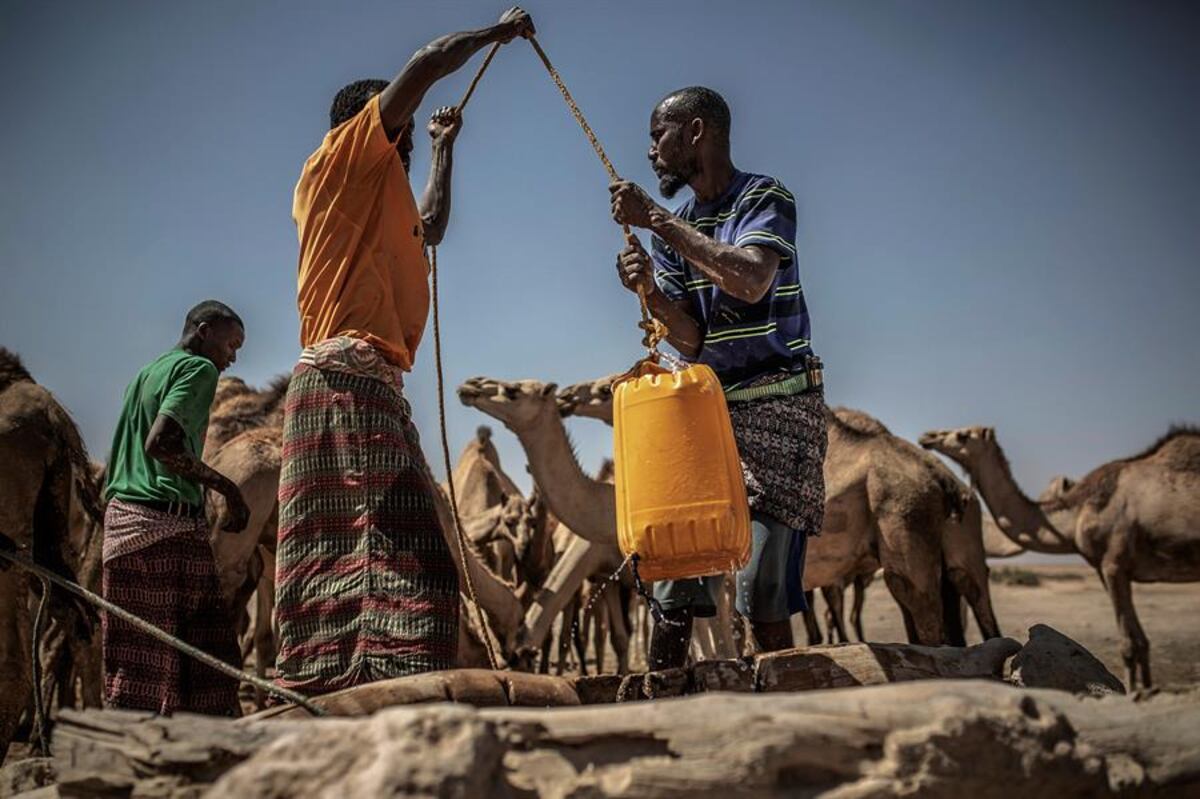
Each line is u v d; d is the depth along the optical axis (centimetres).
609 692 453
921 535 1188
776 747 284
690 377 456
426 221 563
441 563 471
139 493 608
